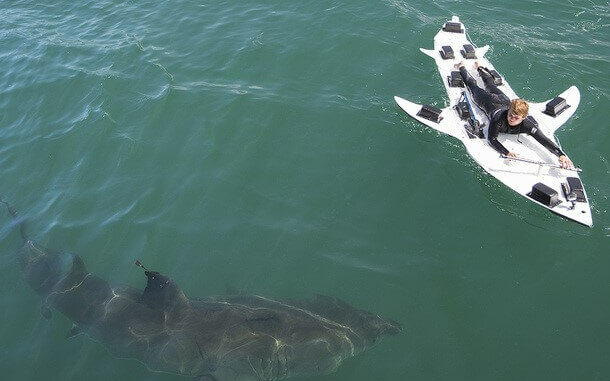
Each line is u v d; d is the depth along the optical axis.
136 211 10.57
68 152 12.09
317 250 9.63
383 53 14.18
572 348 7.94
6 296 9.32
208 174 11.20
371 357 7.96
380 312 8.60
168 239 10.00
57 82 14.25
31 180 11.55
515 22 15.13
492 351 8.00
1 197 11.22
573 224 9.71
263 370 7.79
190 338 8.13
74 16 17.44
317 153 11.51
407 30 14.88
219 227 10.15
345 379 7.77
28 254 9.84
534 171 10.56
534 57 13.68
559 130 11.62
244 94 13.08
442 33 14.08
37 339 8.63
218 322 8.27
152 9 17.09
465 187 10.58
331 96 12.96
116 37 15.84
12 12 18.11
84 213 10.65
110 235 10.16
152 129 12.38
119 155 11.83
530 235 9.64
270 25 15.47
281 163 11.34
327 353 7.89
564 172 10.48
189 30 15.69
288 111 12.55
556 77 13.05
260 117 12.44
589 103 12.23
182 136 12.15
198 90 13.31
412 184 10.71
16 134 12.83
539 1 15.87
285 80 13.54
